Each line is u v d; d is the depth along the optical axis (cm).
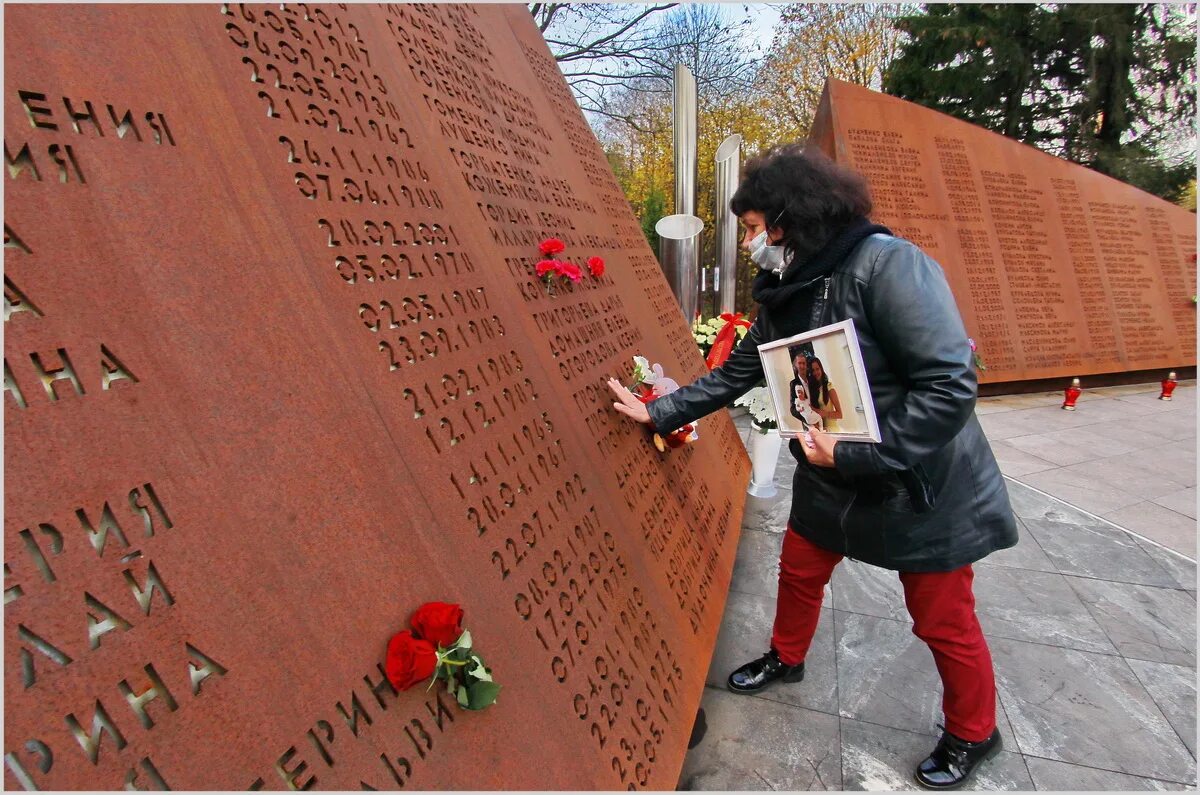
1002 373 780
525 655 105
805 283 150
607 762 114
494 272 151
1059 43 1409
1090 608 280
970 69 1398
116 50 75
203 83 86
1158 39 1397
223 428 71
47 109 65
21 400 55
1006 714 210
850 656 239
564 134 285
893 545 158
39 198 62
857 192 144
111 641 55
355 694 74
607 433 178
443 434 109
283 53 105
